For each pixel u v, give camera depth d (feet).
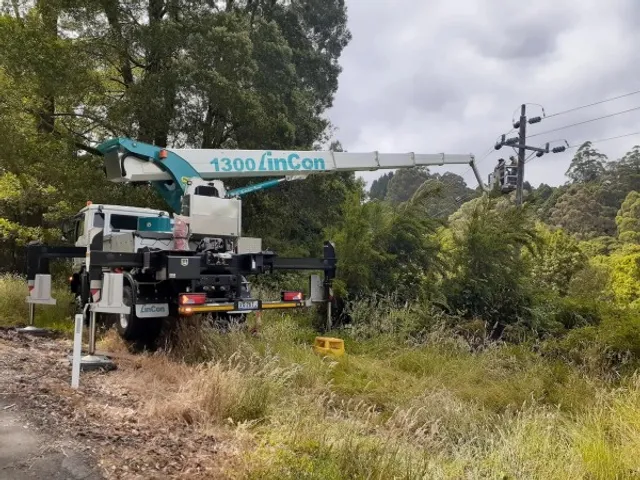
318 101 79.15
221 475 11.91
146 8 57.88
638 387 21.02
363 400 21.17
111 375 21.11
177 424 15.70
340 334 32.48
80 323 18.81
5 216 63.16
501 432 16.34
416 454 14.58
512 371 26.22
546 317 37.45
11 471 11.53
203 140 60.29
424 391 21.89
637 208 207.92
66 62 51.13
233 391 17.37
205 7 59.47
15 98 50.78
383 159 39.58
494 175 52.16
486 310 37.60
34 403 16.14
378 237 38.91
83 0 53.62
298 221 65.77
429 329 32.42
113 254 25.11
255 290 40.04
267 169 34.73
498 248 38.45
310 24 83.61
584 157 304.50
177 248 27.76
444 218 41.68
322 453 13.44
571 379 24.07
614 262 107.34
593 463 14.64
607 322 30.58
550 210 253.65
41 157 51.80
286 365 23.13
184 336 25.80
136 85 56.39
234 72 55.93
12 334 29.45
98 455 12.67
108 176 31.04
